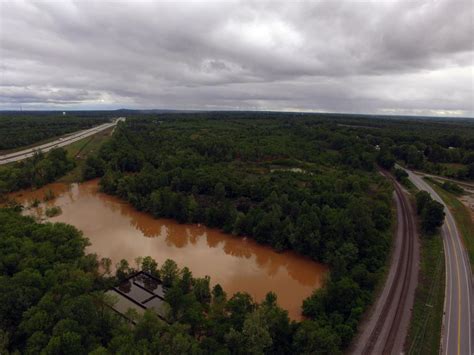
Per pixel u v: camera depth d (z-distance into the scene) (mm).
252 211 112312
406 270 84562
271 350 54938
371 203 120250
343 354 56219
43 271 68312
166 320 60156
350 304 66188
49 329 50719
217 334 54312
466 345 59281
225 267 93062
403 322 64812
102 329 53844
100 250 99812
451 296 73938
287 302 76562
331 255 88688
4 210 100375
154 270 80625
